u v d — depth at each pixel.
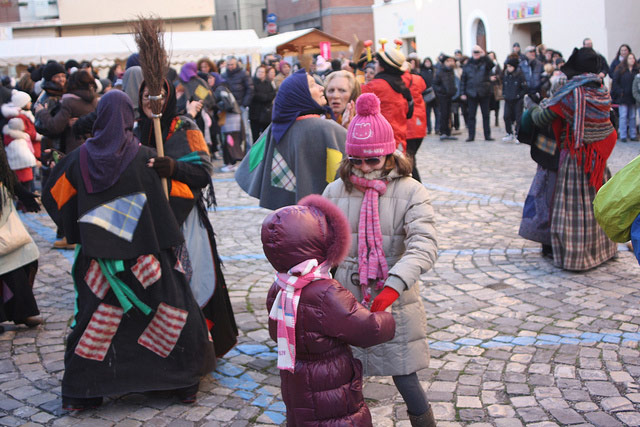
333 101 5.14
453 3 29.03
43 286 6.60
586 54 6.04
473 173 11.41
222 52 18.78
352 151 3.31
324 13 38.16
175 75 6.64
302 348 2.82
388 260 3.38
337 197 3.48
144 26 3.97
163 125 4.24
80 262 4.06
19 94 10.02
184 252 4.33
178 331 4.07
